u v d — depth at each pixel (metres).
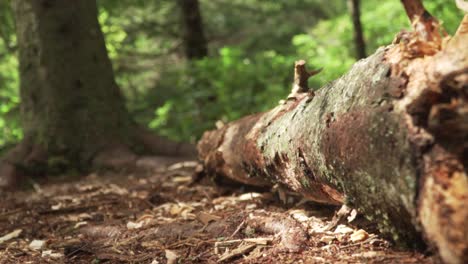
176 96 4.59
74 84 3.24
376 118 1.26
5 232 2.01
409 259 1.30
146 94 5.57
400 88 1.24
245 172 2.01
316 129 1.46
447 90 1.15
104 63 3.35
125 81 6.09
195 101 4.34
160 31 5.62
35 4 3.21
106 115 3.29
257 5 7.04
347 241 1.49
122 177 2.96
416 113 1.18
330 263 1.38
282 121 1.70
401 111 1.22
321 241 1.52
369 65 1.34
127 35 5.65
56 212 2.24
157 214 2.08
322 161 1.45
